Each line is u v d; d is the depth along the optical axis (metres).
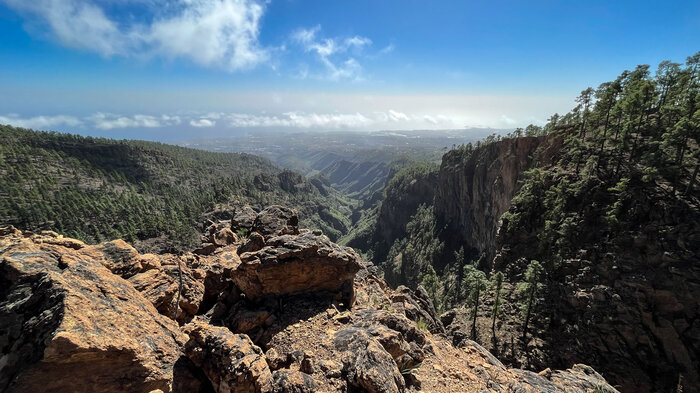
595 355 41.72
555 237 57.62
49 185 188.25
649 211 47.59
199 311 18.73
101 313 10.13
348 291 21.08
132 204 195.25
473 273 53.16
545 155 87.25
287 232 32.44
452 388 13.95
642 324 40.75
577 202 58.25
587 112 80.50
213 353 11.25
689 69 66.81
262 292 18.72
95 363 8.86
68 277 10.83
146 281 15.76
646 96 61.12
